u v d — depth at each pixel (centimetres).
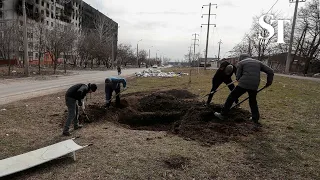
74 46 4128
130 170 348
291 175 338
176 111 761
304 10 3625
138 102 873
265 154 406
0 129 534
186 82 1795
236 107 693
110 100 780
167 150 421
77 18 7725
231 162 377
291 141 465
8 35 2339
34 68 3422
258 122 579
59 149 385
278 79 2002
